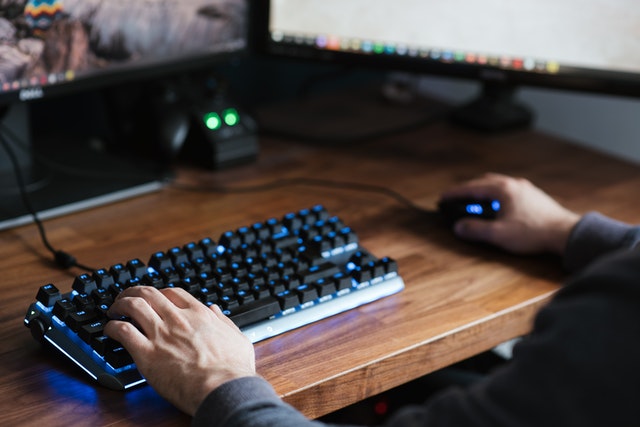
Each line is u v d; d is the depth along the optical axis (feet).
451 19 4.87
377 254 4.00
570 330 2.25
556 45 4.82
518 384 2.30
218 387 2.75
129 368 3.01
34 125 5.03
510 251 4.10
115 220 4.15
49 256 3.80
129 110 4.83
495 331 3.62
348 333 3.38
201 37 4.70
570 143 5.46
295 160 4.95
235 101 4.87
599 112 5.92
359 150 5.14
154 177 4.52
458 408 2.40
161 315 3.06
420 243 4.14
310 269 3.60
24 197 4.12
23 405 2.88
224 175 4.71
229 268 3.55
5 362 3.10
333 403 3.17
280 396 2.98
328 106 5.79
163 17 4.50
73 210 4.19
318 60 5.01
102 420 2.83
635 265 2.25
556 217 4.10
